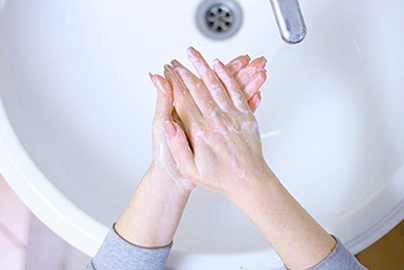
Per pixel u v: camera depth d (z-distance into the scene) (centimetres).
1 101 54
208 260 52
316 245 46
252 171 47
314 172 60
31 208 52
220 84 51
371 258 83
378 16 58
